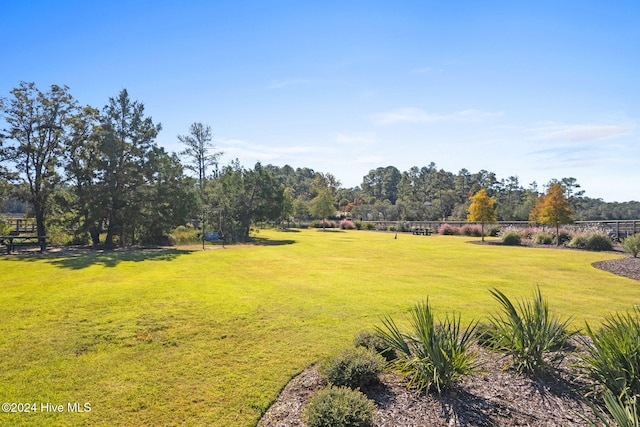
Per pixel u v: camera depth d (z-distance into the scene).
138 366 4.75
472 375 4.10
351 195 96.38
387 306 7.63
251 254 16.81
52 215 20.31
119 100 20.06
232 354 5.13
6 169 18.72
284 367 4.71
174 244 21.77
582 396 3.64
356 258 16.00
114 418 3.63
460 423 3.27
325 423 3.08
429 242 25.42
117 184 19.92
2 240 17.17
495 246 22.25
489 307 7.63
